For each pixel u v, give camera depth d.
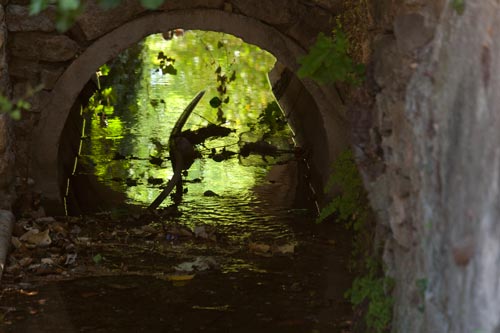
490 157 2.94
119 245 6.93
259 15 7.45
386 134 4.17
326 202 7.61
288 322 5.54
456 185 3.25
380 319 4.27
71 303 5.79
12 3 7.14
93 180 8.66
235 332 5.40
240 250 6.91
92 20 7.25
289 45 7.52
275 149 9.84
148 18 7.35
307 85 7.56
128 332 5.39
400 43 3.90
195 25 7.42
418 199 3.73
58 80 7.34
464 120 3.20
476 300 3.01
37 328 5.39
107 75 12.36
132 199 8.16
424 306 3.64
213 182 8.80
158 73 12.95
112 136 10.11
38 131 7.37
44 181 7.43
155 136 10.22
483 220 2.97
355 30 6.13
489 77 3.01
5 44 6.94
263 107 11.40
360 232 5.29
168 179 8.80
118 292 6.00
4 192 6.92
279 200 8.23
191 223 7.55
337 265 6.57
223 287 6.13
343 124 7.58
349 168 5.61
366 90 4.52
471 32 3.24
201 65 13.45
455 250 3.20
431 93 3.60
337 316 5.63
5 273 6.16
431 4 3.78
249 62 13.69
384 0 4.41
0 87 6.70
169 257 6.71
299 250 6.93
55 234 6.97
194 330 5.43
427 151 3.60
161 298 5.92
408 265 3.92
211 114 11.09
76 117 9.78
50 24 7.18
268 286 6.16
